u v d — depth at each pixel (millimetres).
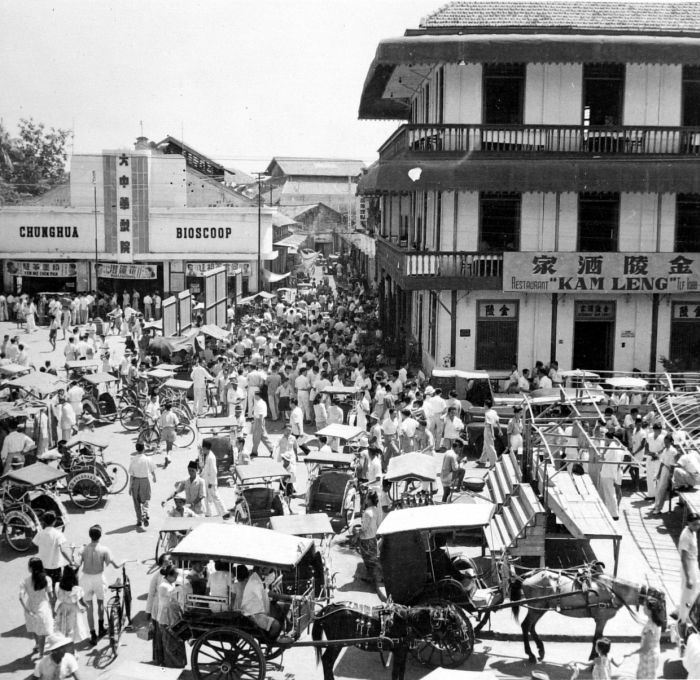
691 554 15219
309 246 107062
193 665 13344
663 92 31016
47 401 28031
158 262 57250
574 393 25281
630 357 32156
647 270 30844
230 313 49781
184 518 16875
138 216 56094
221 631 13211
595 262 30750
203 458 21250
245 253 57062
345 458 20484
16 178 69188
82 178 56500
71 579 14383
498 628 15727
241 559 12930
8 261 56875
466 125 29969
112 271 56281
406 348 38656
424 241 36000
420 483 21109
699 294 31875
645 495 22656
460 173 29219
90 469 22062
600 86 31016
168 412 25250
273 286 68562
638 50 29047
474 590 14977
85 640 15133
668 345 32094
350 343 38906
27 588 14141
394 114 47969
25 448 22000
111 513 21391
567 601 14234
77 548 18312
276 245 69438
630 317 31953
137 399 30812
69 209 56031
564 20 31203
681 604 15289
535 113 30812
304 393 29828
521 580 14852
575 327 32188
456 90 30719
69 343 36500
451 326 31625
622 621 15992
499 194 31234
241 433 26672
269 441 25297
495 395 27203
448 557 14750
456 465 20812
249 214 56906
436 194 32438
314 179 123438
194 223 56688
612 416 23953
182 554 13039
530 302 31719
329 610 13836
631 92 30938
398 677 13656
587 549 17719
